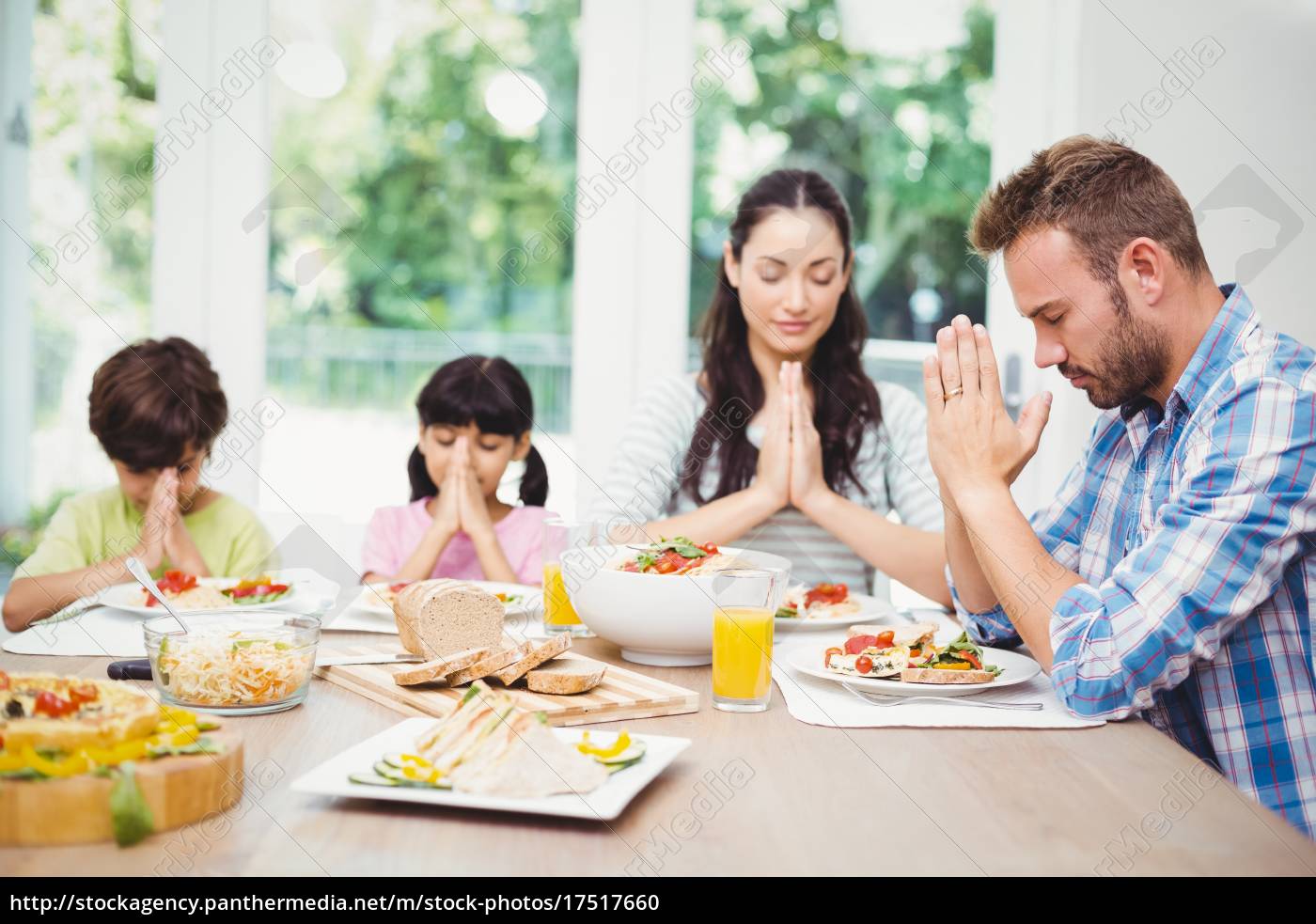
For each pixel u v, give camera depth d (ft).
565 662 3.24
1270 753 3.42
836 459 5.99
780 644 3.89
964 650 3.36
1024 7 7.79
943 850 2.03
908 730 2.86
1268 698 3.42
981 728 2.90
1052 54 7.75
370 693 3.07
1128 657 2.97
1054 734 2.85
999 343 7.89
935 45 7.91
